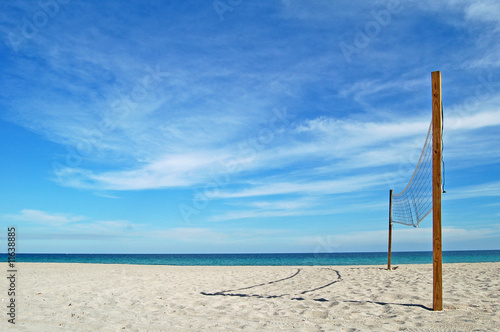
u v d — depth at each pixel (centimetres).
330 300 511
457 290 570
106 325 366
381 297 523
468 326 342
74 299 524
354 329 347
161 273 999
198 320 397
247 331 347
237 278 851
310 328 356
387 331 338
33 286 674
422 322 368
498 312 402
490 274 801
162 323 381
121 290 628
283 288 659
